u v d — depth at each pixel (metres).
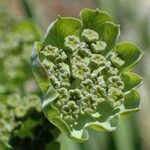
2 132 0.22
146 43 0.42
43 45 0.17
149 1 0.45
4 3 0.33
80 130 0.16
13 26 0.31
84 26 0.17
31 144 0.21
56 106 0.16
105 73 0.17
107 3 0.37
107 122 0.17
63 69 0.16
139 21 0.42
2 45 0.29
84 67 0.16
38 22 0.37
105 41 0.17
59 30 0.17
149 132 0.50
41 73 0.15
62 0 0.58
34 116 0.21
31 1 0.38
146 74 0.41
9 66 0.29
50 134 0.20
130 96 0.17
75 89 0.16
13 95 0.24
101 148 0.36
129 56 0.17
